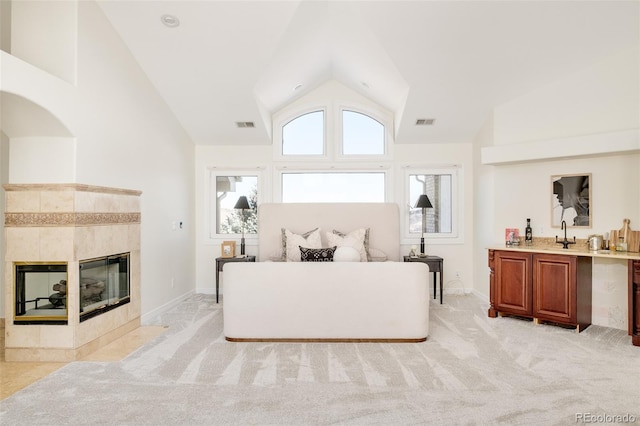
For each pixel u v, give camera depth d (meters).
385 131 6.12
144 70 4.49
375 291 3.62
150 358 3.24
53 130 3.20
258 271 3.64
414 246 6.05
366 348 3.47
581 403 2.44
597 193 4.23
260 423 2.22
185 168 5.72
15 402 2.46
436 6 3.49
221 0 3.57
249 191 6.22
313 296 3.63
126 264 4.05
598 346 3.51
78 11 3.35
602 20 3.54
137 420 2.25
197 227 6.15
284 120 6.20
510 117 4.86
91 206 3.44
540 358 3.21
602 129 4.11
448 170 6.03
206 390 2.63
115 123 3.90
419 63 4.23
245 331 3.65
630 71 3.92
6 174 3.62
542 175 4.66
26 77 2.77
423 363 3.11
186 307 5.14
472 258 5.97
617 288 4.10
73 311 3.18
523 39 3.83
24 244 3.20
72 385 2.71
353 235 5.52
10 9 3.54
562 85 4.41
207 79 4.64
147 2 3.59
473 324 4.24
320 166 6.13
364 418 2.27
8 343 3.18
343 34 4.36
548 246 4.57
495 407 2.39
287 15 3.77
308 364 3.09
